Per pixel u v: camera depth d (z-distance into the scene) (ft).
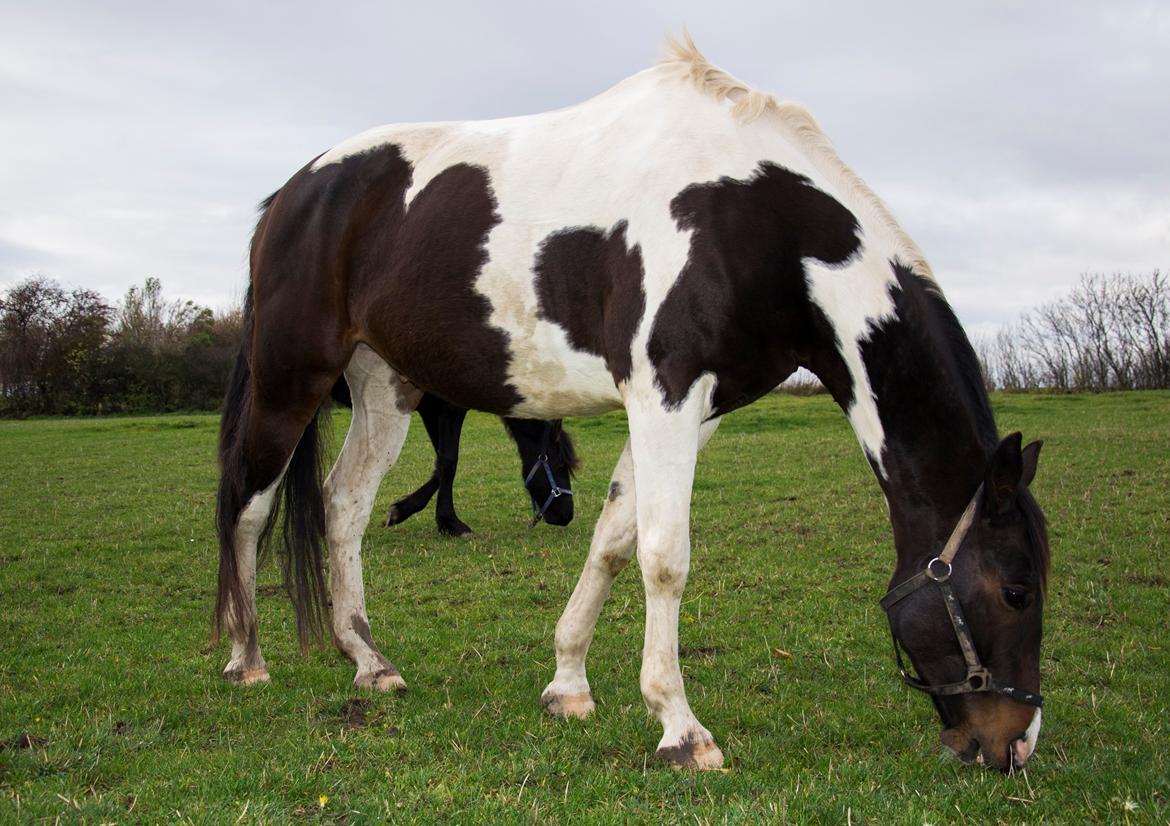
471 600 21.34
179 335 159.12
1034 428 56.13
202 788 10.12
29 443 70.03
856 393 11.28
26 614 20.74
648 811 9.43
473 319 12.71
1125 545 24.02
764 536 27.63
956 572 10.27
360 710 13.43
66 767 10.91
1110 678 14.25
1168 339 119.85
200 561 26.94
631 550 12.71
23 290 146.30
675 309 10.90
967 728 10.34
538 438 28.40
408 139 14.37
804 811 9.25
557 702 13.12
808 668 15.39
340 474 15.69
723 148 11.58
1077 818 9.36
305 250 14.43
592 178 12.12
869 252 11.21
